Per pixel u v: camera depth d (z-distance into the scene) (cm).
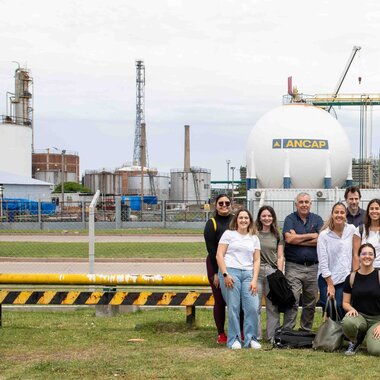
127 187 8038
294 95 6019
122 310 1170
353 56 7656
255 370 719
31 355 816
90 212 1202
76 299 1026
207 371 718
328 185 4647
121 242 2825
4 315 1145
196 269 1898
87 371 723
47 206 5112
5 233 3488
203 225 4184
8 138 6925
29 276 1034
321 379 678
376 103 6756
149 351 835
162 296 1016
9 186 5481
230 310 858
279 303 890
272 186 4738
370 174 7306
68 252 2345
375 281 821
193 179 7906
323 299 907
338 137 4775
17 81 7931
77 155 9206
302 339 854
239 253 861
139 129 11262
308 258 907
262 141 4728
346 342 883
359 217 952
